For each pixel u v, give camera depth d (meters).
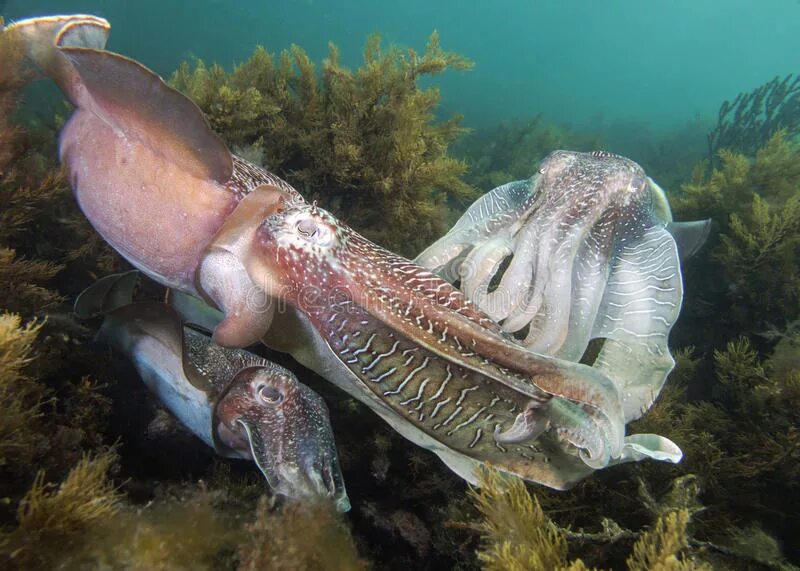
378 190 0.91
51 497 0.41
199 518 0.48
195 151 0.50
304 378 0.77
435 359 0.46
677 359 0.90
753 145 2.45
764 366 0.83
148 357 0.63
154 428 0.66
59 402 0.58
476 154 2.59
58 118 0.94
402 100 0.95
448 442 0.50
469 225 0.70
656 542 0.45
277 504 0.55
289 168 0.96
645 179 0.67
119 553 0.43
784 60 25.95
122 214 0.53
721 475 0.70
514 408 0.48
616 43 27.00
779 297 0.99
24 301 0.59
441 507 0.71
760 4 24.16
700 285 1.08
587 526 0.64
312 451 0.58
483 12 25.33
